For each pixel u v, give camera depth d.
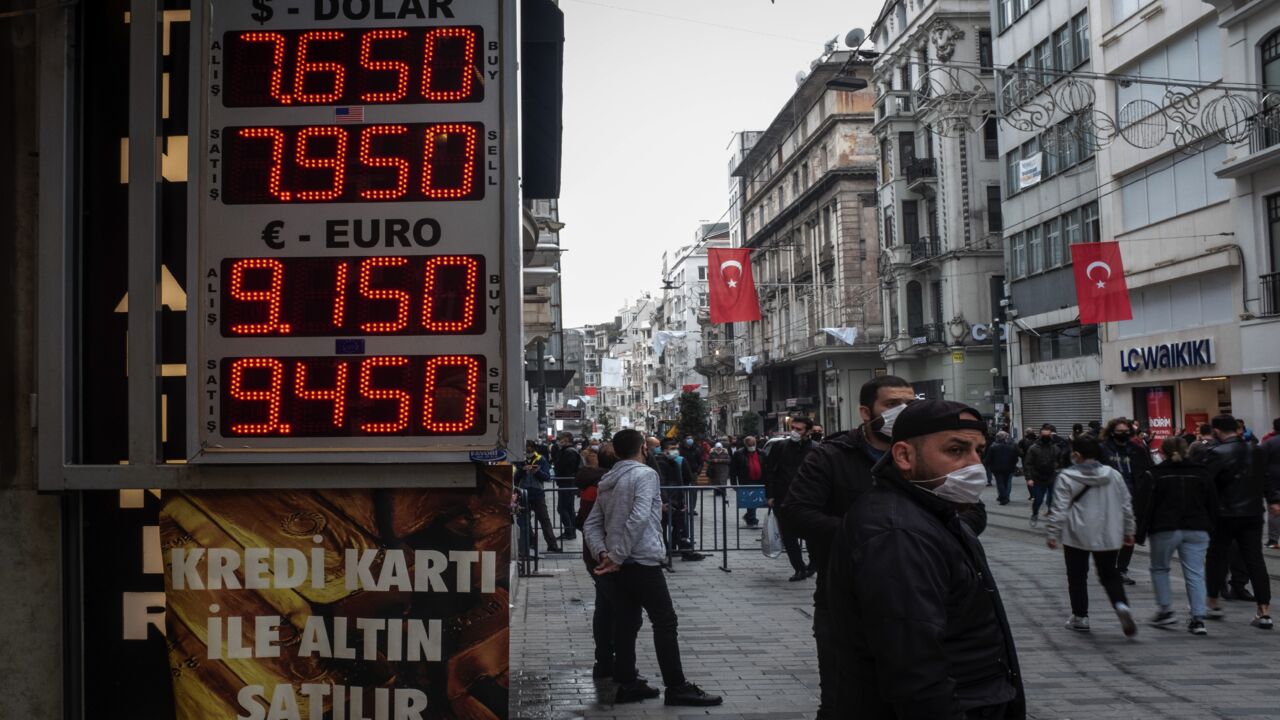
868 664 2.75
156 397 4.04
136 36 4.07
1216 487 9.06
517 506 12.88
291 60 4.02
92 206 4.29
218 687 3.99
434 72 4.00
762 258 70.88
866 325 51.94
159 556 4.23
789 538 11.88
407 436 3.88
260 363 3.92
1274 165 22.45
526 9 5.86
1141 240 27.81
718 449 22.44
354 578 3.97
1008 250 35.91
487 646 3.94
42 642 4.13
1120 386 29.16
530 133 6.43
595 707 6.35
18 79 4.17
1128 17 27.39
